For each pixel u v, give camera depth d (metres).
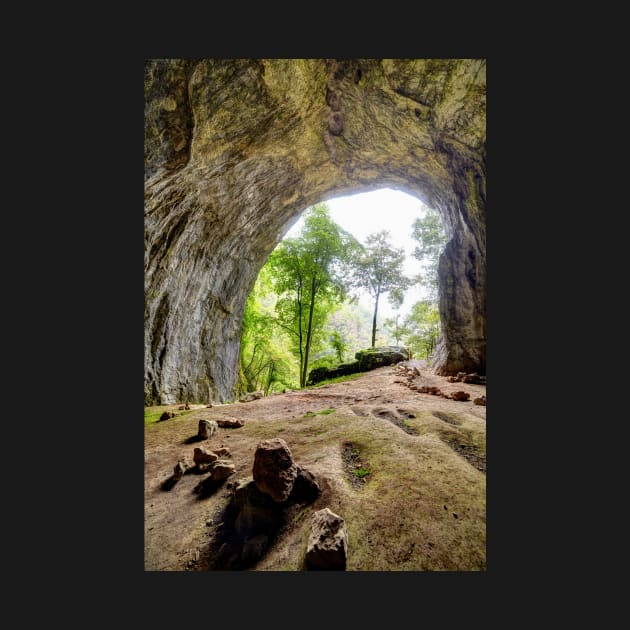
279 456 2.78
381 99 9.17
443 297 10.76
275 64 7.16
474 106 8.52
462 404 5.68
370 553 2.19
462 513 2.48
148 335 9.45
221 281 14.20
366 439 3.99
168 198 8.74
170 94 6.64
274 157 10.56
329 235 19.69
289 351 24.66
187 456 4.19
